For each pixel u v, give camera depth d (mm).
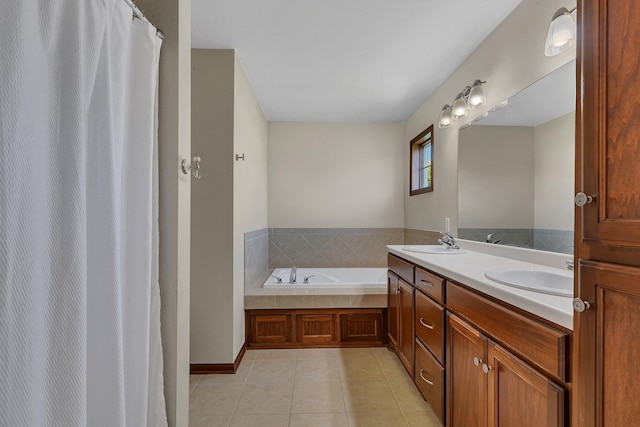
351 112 3205
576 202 640
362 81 2465
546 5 1391
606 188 583
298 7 1592
